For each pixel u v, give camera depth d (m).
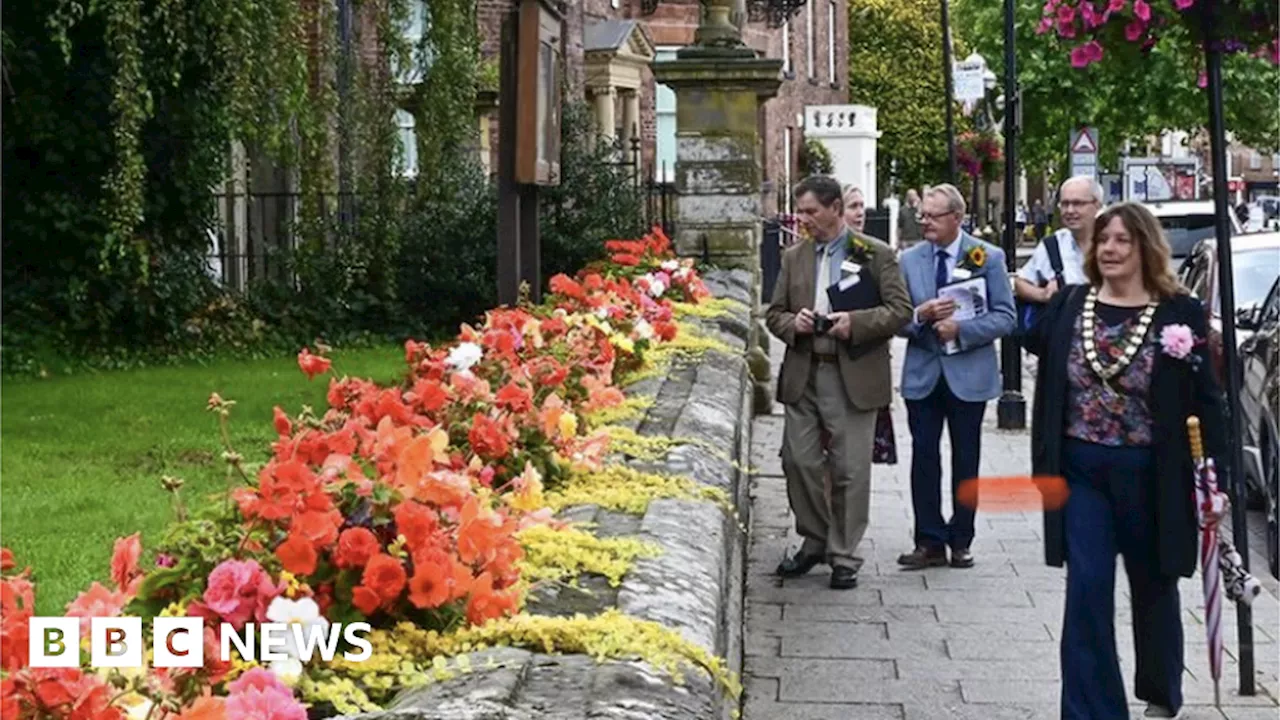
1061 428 6.38
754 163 16.58
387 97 17.09
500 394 5.46
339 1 18.50
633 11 38.88
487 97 24.23
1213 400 6.25
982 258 9.62
